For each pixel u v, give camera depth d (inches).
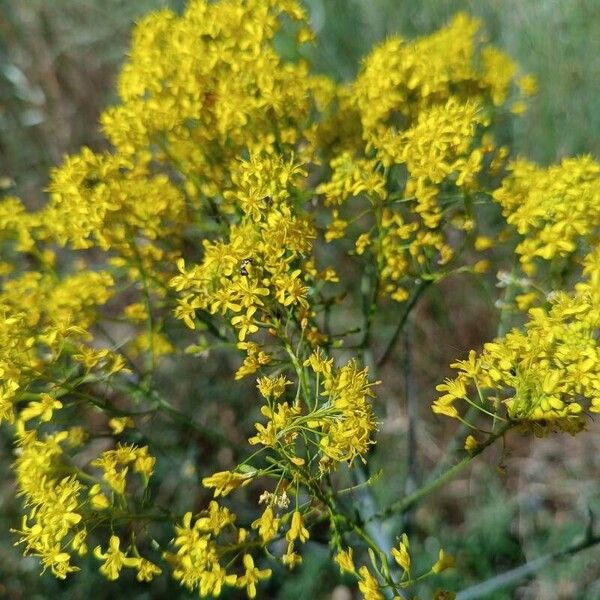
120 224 6.2
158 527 10.1
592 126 11.3
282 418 5.1
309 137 6.5
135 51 6.5
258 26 6.3
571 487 10.8
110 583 9.9
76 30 12.3
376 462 10.4
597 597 9.9
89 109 12.7
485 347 5.3
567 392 5.1
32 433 5.5
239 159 6.1
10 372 5.4
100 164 6.2
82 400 5.8
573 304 5.3
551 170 5.8
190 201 7.1
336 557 5.2
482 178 8.4
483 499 10.7
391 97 6.4
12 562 9.8
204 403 10.7
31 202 12.0
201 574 5.0
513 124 11.4
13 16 12.3
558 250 5.7
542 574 10.0
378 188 5.9
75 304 6.4
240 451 6.6
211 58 6.2
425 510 10.6
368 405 5.2
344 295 6.2
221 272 5.5
